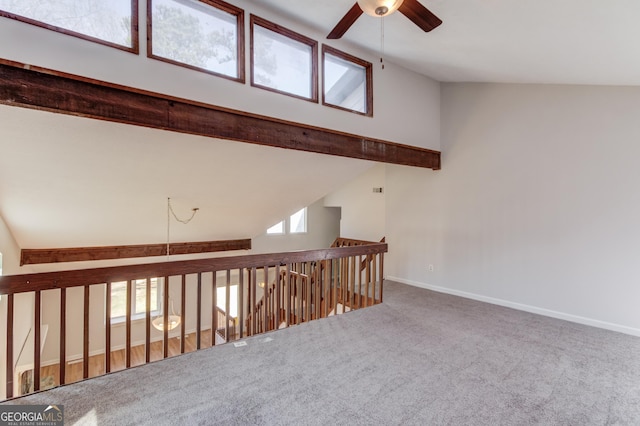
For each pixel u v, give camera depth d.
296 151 3.96
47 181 3.36
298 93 3.74
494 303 4.66
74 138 2.87
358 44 3.98
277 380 2.46
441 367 2.72
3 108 2.41
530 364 2.80
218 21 3.18
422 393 2.33
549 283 4.12
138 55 2.70
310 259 3.82
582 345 3.21
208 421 1.98
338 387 2.38
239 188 4.57
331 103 4.02
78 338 6.47
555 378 2.57
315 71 3.80
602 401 2.27
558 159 4.03
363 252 4.36
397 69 4.64
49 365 6.24
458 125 5.09
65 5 2.44
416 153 4.96
